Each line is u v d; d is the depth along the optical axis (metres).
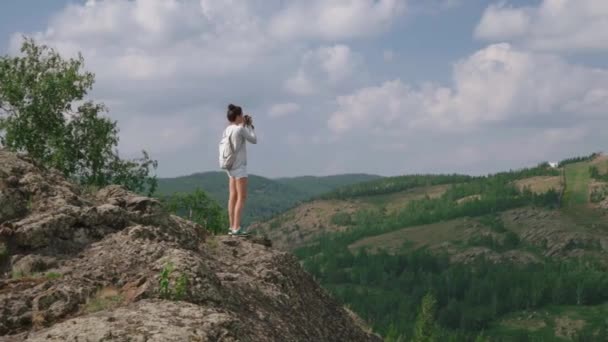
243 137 12.41
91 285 7.95
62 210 9.78
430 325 114.44
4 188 9.98
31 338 6.39
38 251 9.01
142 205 11.05
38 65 48.94
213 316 7.25
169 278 7.99
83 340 6.29
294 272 12.20
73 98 48.50
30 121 47.12
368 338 12.48
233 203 12.71
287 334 8.84
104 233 9.82
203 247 11.48
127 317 6.91
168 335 6.55
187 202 57.62
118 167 51.47
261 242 12.98
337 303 12.88
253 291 9.78
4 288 7.80
